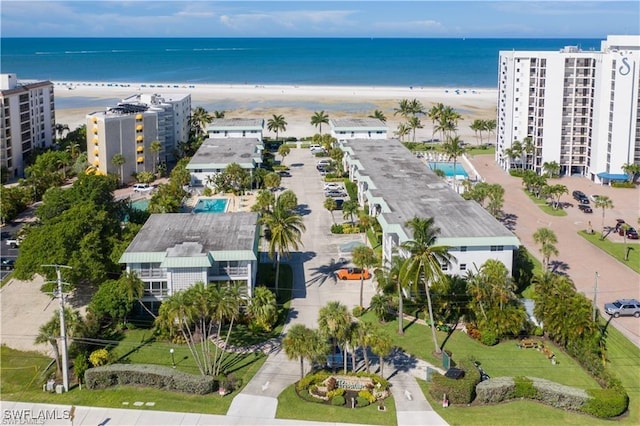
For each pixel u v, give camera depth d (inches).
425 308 3757.4
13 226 5536.4
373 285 4212.6
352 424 2716.5
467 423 2726.4
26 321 3695.9
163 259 3604.8
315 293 4087.1
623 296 4084.6
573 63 7244.1
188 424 2714.1
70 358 3262.8
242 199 6259.8
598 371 3073.3
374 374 3053.6
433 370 3100.4
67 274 3693.4
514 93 7509.8
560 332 3324.3
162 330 3454.7
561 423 2731.3
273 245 3951.8
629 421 2751.0
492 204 5492.1
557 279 3604.8
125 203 5029.5
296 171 7677.2
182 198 5984.3
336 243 5039.4
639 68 6776.6
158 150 7199.8
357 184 6259.8
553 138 7455.7
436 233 3577.8
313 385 2989.7
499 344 3459.6
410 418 2760.8
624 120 6909.5
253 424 2716.5
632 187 6889.8
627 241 5172.2
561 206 6220.5
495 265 3540.8
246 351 3353.8
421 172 5580.7
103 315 3496.6
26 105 7598.4
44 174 6437.0
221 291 3181.6
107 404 2869.1
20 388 3011.8
